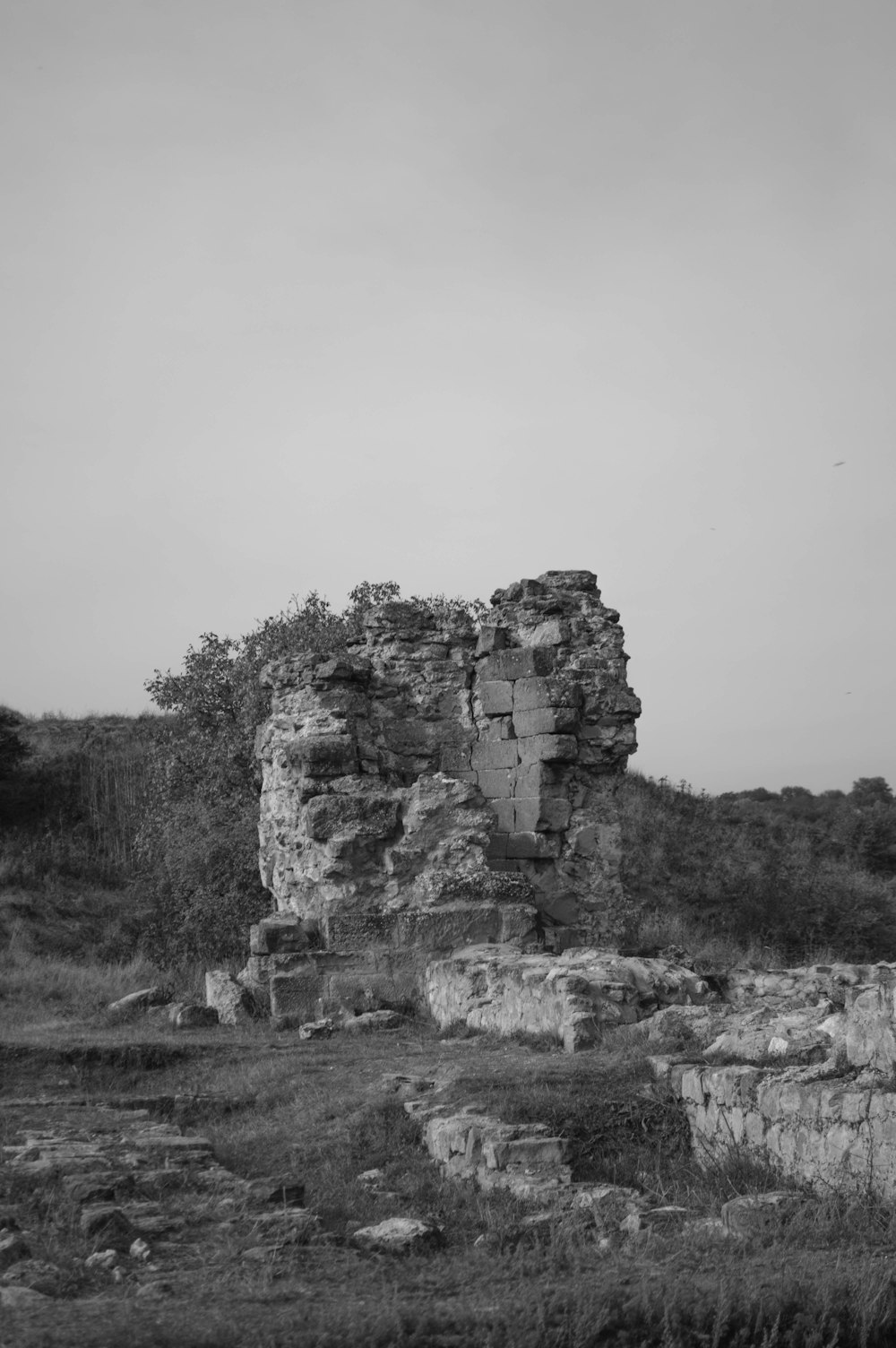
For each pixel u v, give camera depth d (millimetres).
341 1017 15383
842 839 38562
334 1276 6301
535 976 13375
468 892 17344
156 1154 8781
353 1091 10805
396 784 19125
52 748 40781
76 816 36000
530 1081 10180
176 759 27891
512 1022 13617
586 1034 12016
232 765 27141
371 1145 9398
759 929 27766
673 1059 10281
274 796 19750
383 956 16688
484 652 20156
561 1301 5508
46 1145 8836
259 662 27938
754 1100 8859
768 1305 5559
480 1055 12078
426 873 17500
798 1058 9758
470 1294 5863
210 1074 12336
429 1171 8953
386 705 19906
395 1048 13133
